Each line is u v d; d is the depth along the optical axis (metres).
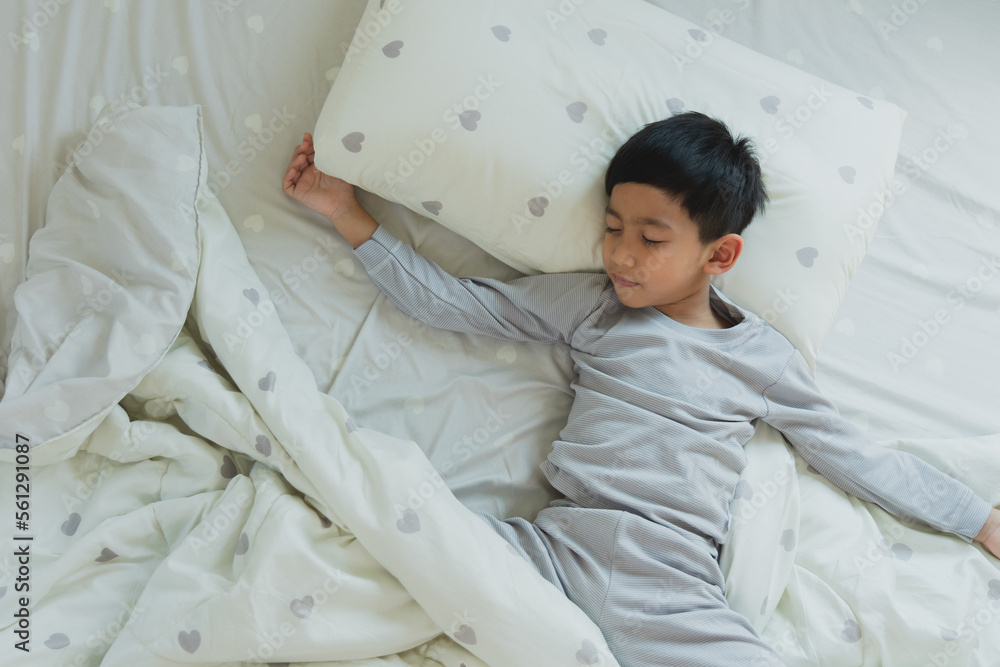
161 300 1.02
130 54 1.14
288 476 1.00
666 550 1.00
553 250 1.10
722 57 1.15
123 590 0.96
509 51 1.05
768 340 1.11
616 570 0.99
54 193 1.07
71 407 0.96
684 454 1.03
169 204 1.04
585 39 1.10
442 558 0.92
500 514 1.10
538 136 1.05
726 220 1.03
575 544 1.01
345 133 1.03
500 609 0.90
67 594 0.94
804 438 1.09
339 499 0.95
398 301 1.12
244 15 1.17
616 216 1.02
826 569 1.03
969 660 0.97
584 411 1.09
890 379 1.22
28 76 1.09
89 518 1.00
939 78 1.38
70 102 1.12
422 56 1.03
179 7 1.15
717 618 0.96
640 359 1.08
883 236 1.30
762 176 1.11
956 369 1.24
